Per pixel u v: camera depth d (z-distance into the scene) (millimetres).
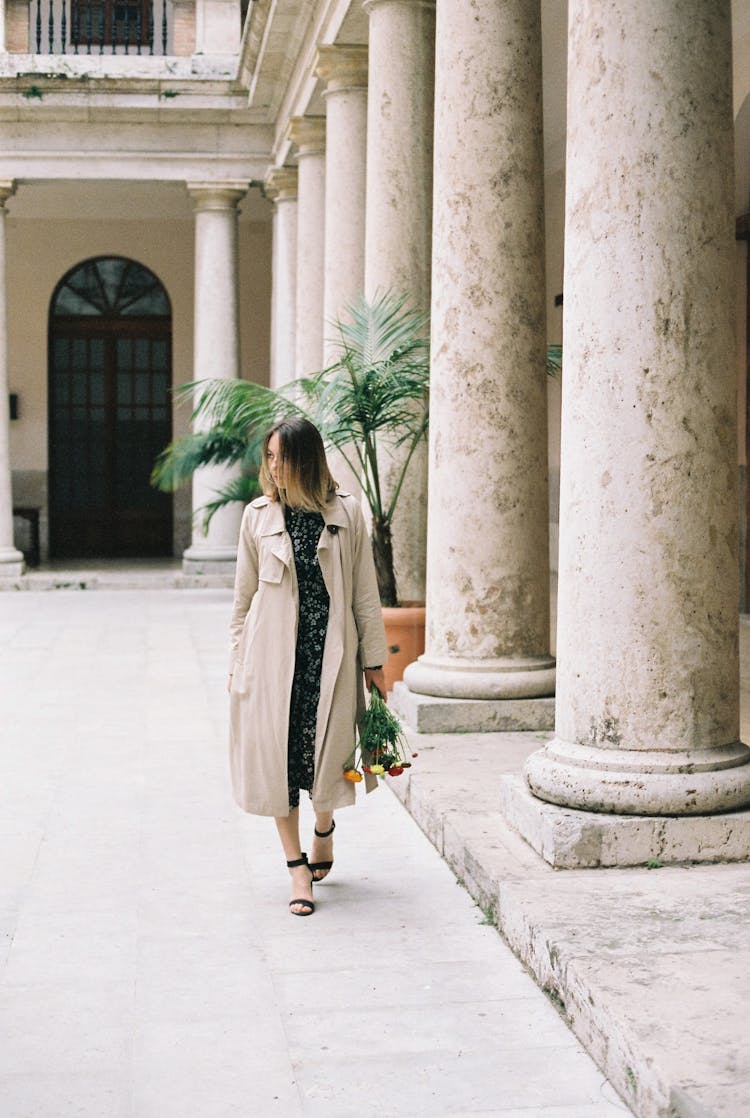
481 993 3805
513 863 4480
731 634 4520
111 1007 3734
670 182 4277
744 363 11195
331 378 10711
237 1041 3500
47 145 16844
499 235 6281
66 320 21266
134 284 21406
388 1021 3617
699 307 4320
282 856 5246
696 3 4293
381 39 8266
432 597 6723
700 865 4414
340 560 4492
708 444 4375
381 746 4559
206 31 16938
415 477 8352
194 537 17516
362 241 10742
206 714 8414
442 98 6387
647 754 4445
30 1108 3139
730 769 4477
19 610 14672
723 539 4449
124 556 21516
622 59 4293
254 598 4508
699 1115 2754
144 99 16688
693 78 4293
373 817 5812
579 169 4441
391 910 4535
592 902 4055
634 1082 3064
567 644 4629
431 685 6598
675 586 4395
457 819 5055
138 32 19859
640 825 4398
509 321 6359
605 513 4426
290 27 12914
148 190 18906
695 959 3564
